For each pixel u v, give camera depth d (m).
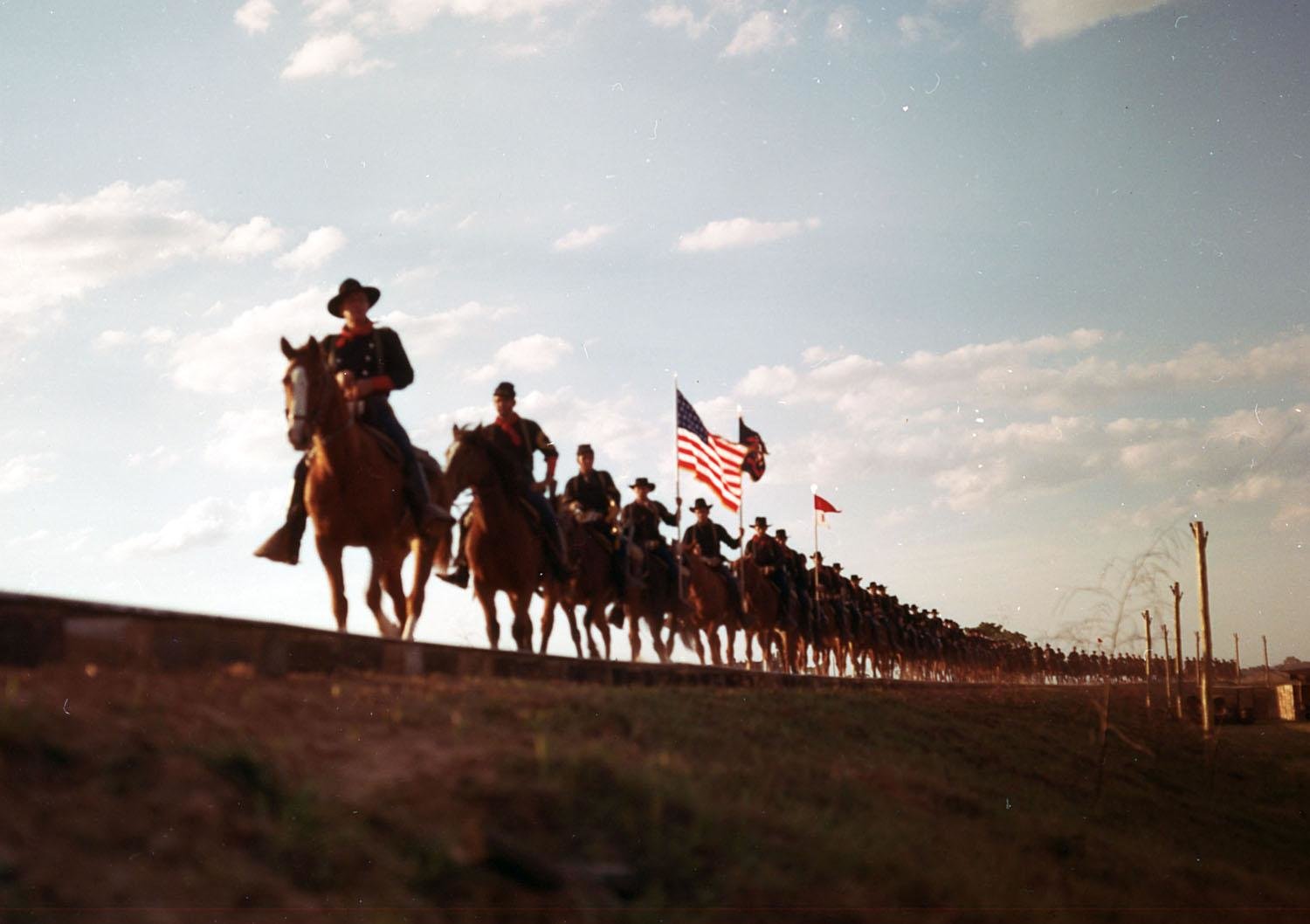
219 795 5.45
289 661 8.74
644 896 5.79
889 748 13.27
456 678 10.24
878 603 46.41
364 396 12.59
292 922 4.73
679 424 26.06
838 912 6.27
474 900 5.33
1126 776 18.70
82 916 4.31
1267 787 22.33
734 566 26.28
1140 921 8.70
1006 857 8.86
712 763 8.55
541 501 15.48
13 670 6.67
